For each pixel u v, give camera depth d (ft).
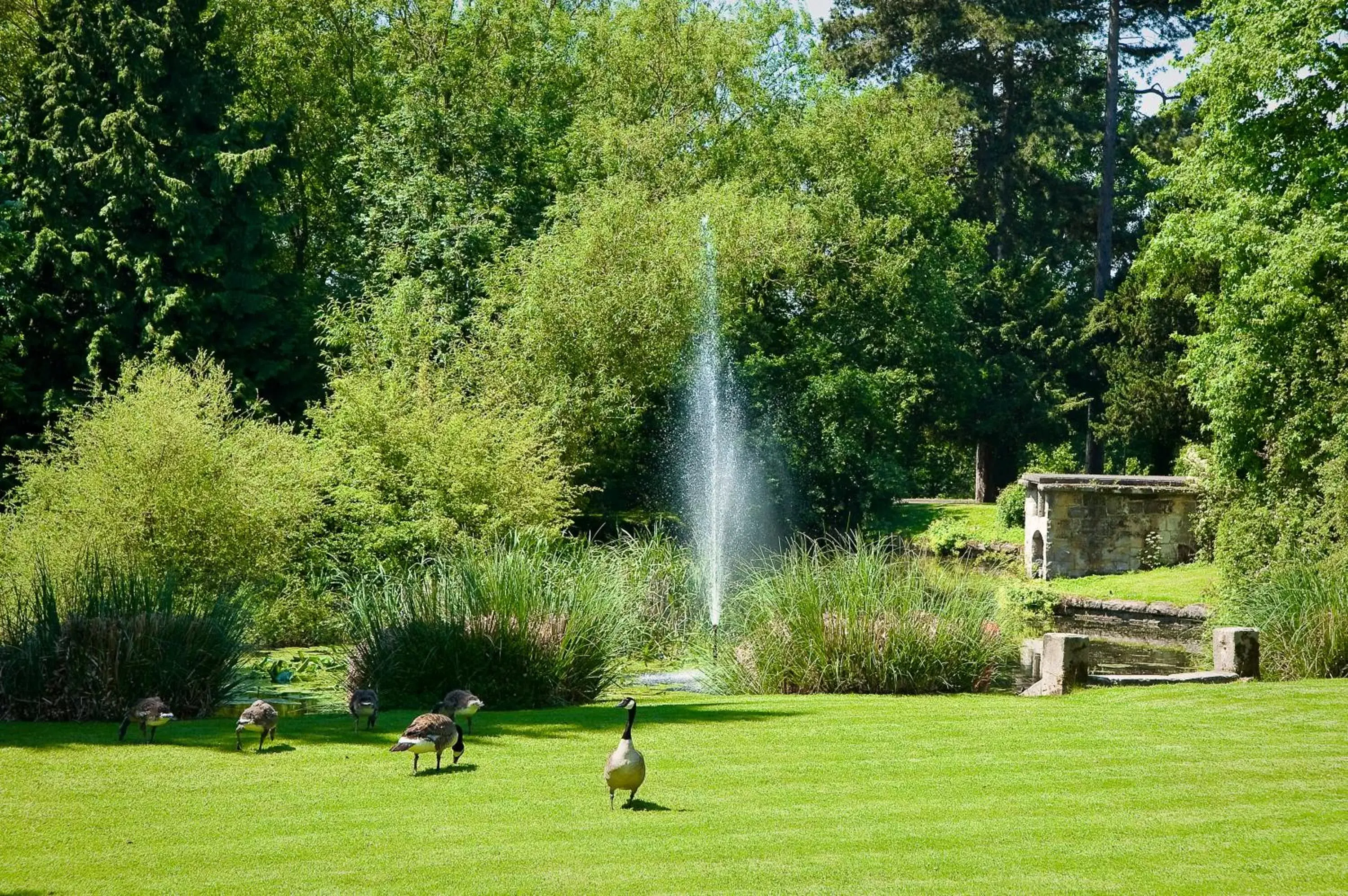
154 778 27.12
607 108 120.47
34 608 37.86
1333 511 61.36
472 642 39.63
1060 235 177.06
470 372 81.35
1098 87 169.99
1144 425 135.44
